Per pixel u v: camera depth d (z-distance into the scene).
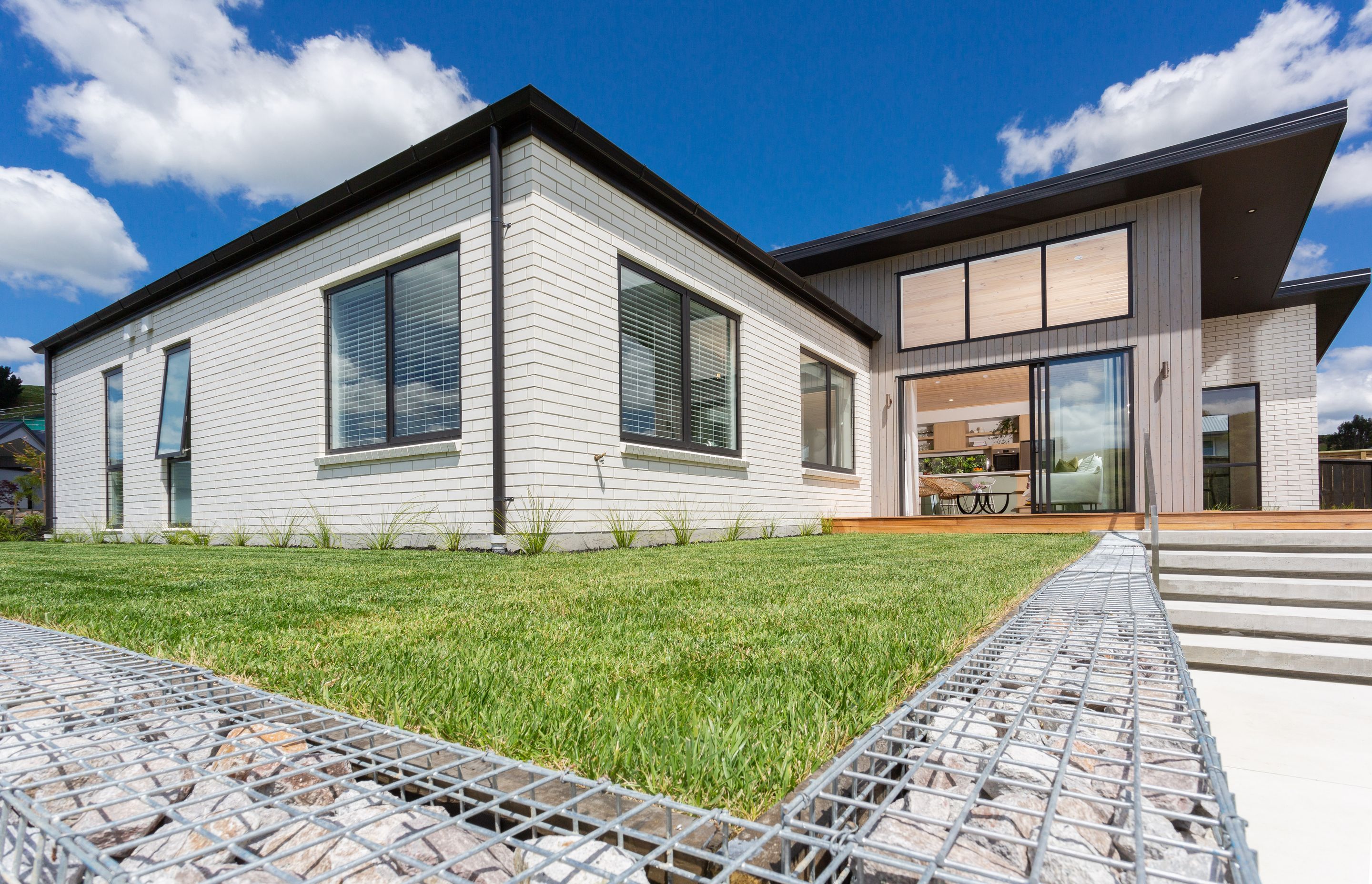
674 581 2.73
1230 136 6.72
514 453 4.65
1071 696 1.06
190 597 2.34
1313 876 1.04
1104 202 7.90
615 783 0.81
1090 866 0.61
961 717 0.86
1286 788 1.40
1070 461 8.09
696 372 6.32
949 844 0.50
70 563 3.88
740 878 0.59
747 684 1.15
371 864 0.61
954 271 9.11
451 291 5.14
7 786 0.68
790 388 7.74
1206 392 11.52
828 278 10.10
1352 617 2.61
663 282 5.93
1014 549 4.18
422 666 1.31
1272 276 9.69
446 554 4.45
